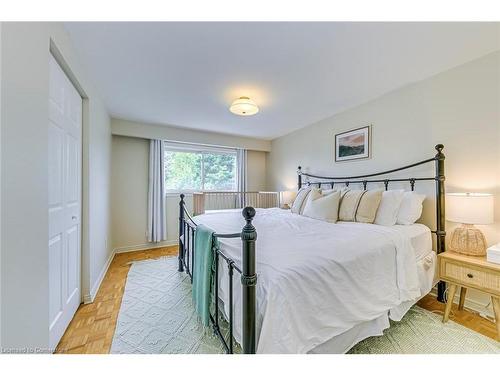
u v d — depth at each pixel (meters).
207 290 1.44
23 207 0.87
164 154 3.93
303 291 1.05
